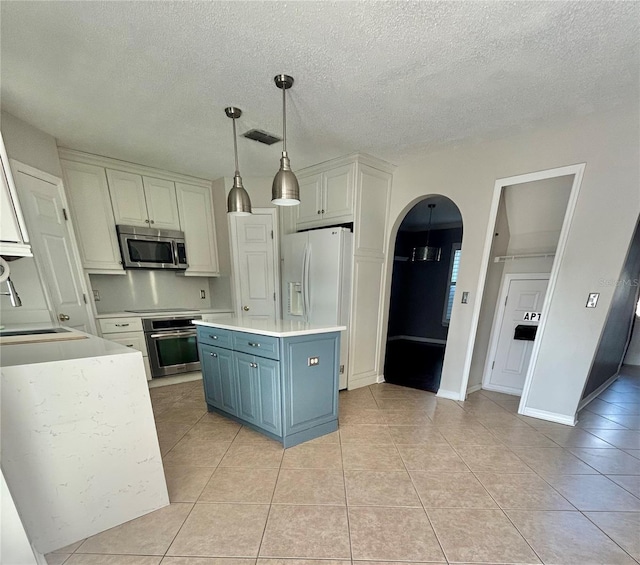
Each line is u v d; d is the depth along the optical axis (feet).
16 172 6.53
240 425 7.45
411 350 16.49
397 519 4.57
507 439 6.90
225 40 4.42
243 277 11.59
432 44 4.50
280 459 6.07
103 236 9.40
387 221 10.28
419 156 9.24
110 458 4.30
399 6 3.82
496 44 4.49
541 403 7.95
